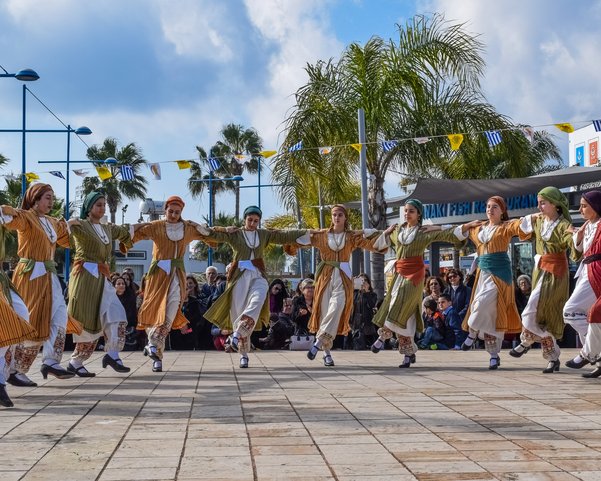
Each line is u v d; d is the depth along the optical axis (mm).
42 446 4926
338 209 9914
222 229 9852
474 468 4316
